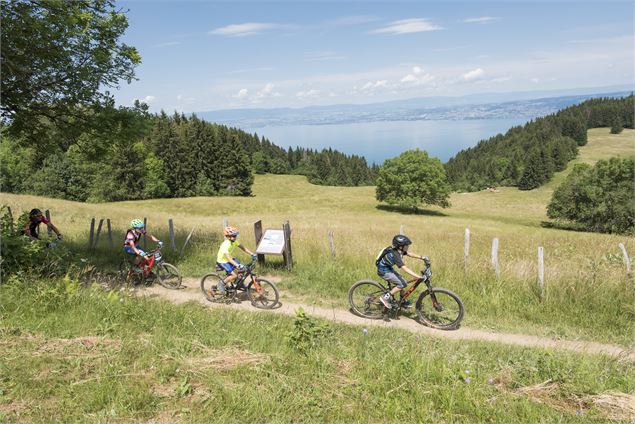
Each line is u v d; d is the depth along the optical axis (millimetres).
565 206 57656
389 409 4129
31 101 10320
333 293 9562
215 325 6363
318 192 100188
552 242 16656
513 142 186250
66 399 4000
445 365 5125
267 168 139250
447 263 10625
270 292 9578
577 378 4949
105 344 5250
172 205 58875
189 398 4141
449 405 4211
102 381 4316
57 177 66750
